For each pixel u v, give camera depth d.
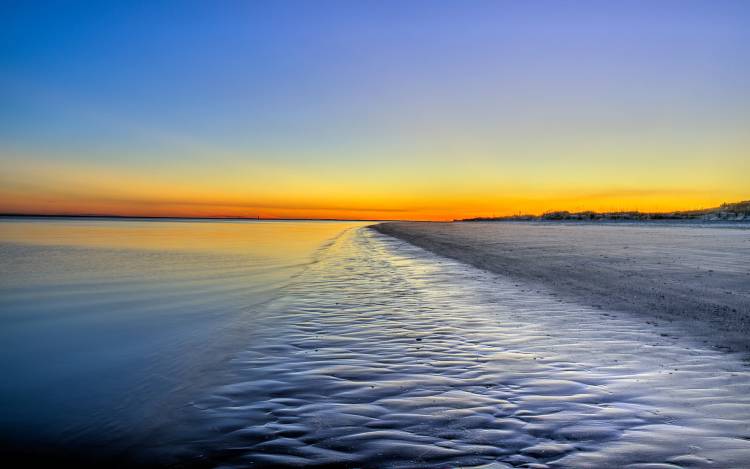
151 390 5.65
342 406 4.85
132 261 24.38
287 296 12.44
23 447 4.20
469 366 6.13
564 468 3.50
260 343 7.61
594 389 5.19
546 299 11.01
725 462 3.56
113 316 10.68
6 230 78.38
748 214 105.81
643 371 5.78
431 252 26.80
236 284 15.38
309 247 35.84
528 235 46.72
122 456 3.98
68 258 26.33
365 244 37.78
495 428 4.22
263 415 4.69
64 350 7.78
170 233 68.31
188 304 11.95
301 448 3.93
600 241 32.84
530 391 5.17
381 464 3.62
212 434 4.30
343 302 11.30
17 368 6.75
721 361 6.12
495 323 8.65
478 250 26.98
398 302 11.13
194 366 6.54
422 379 5.65
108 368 6.67
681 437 3.99
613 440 3.95
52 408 5.16
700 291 11.38
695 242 30.14
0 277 17.98
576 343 7.14
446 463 3.60
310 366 6.30
